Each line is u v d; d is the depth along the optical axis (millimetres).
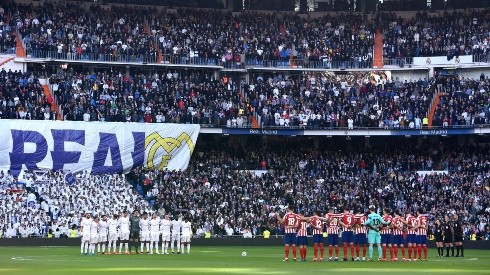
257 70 106938
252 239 86500
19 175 86250
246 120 98250
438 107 98688
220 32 109438
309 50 109000
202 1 113188
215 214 88375
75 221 81188
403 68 107375
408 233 56000
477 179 94625
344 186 95312
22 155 87250
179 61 103562
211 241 85250
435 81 102812
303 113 100062
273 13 113562
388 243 55281
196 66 104062
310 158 100688
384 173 97812
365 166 99250
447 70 107562
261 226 88438
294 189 94625
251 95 102125
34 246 78438
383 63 108062
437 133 96875
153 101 97375
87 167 89625
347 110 100250
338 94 103500
